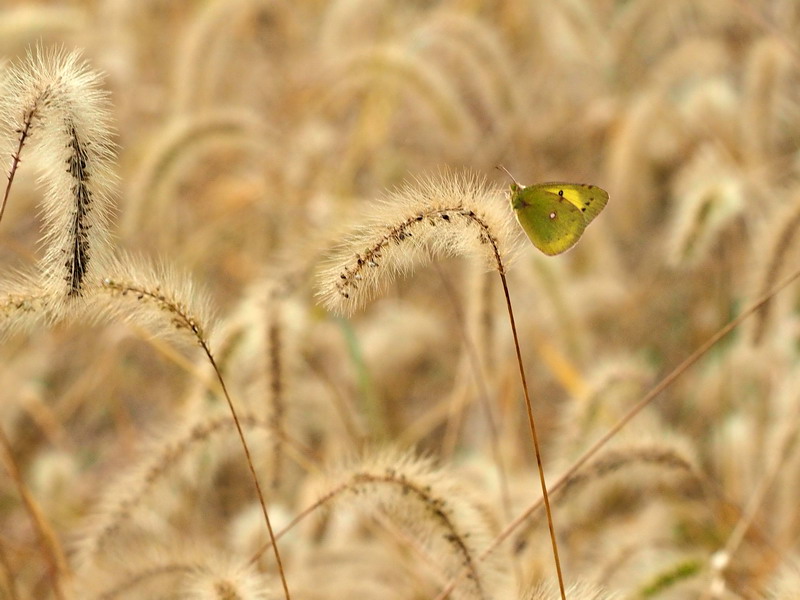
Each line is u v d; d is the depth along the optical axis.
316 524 11.51
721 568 9.49
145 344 15.93
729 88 18.83
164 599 9.17
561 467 10.92
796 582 7.83
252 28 21.84
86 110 7.08
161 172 14.70
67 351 17.25
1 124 7.00
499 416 13.86
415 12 24.11
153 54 23.20
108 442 16.58
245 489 14.12
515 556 9.38
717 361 15.18
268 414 10.49
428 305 17.97
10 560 11.64
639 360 15.77
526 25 22.23
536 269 13.75
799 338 13.93
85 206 7.12
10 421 15.07
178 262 15.70
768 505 12.79
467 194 7.05
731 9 21.55
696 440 15.16
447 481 8.57
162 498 9.87
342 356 15.66
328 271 7.01
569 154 20.45
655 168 20.64
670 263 13.38
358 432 13.38
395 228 6.96
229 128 15.35
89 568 9.36
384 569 11.02
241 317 10.75
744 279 15.39
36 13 18.34
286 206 16.98
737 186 13.50
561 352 14.71
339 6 20.17
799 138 19.02
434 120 17.09
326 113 19.42
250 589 7.88
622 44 21.70
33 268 7.71
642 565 10.34
